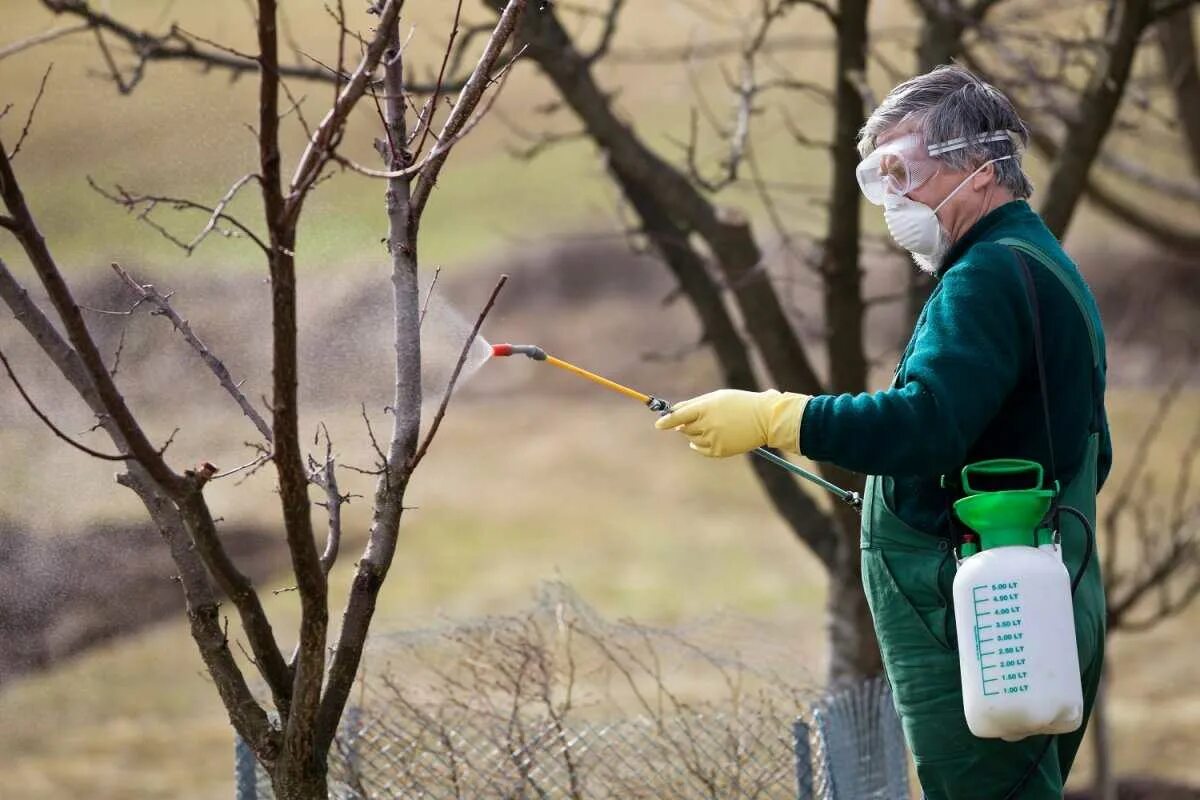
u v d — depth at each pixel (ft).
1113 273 237.25
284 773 34.32
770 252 74.08
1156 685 124.57
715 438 35.06
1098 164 97.40
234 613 120.16
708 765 47.80
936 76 36.86
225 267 57.77
